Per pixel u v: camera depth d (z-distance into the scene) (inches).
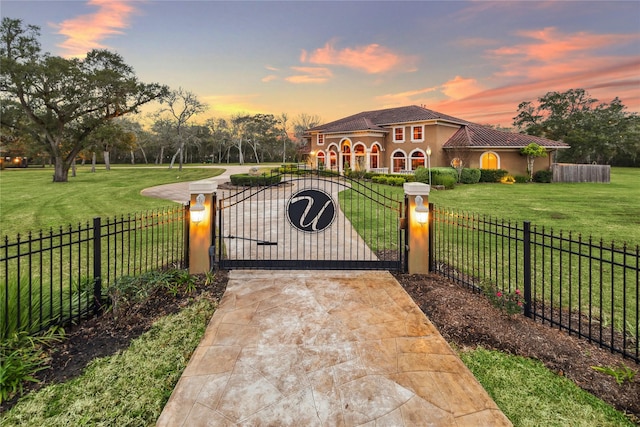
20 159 2092.8
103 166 2260.1
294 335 141.3
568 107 1902.1
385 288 193.9
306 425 92.0
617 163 1991.9
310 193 258.4
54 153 1038.4
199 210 208.1
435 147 1131.3
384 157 1275.8
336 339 137.9
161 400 104.8
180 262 251.8
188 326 152.3
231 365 120.0
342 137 1268.5
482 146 1033.5
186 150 3034.0
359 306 170.1
